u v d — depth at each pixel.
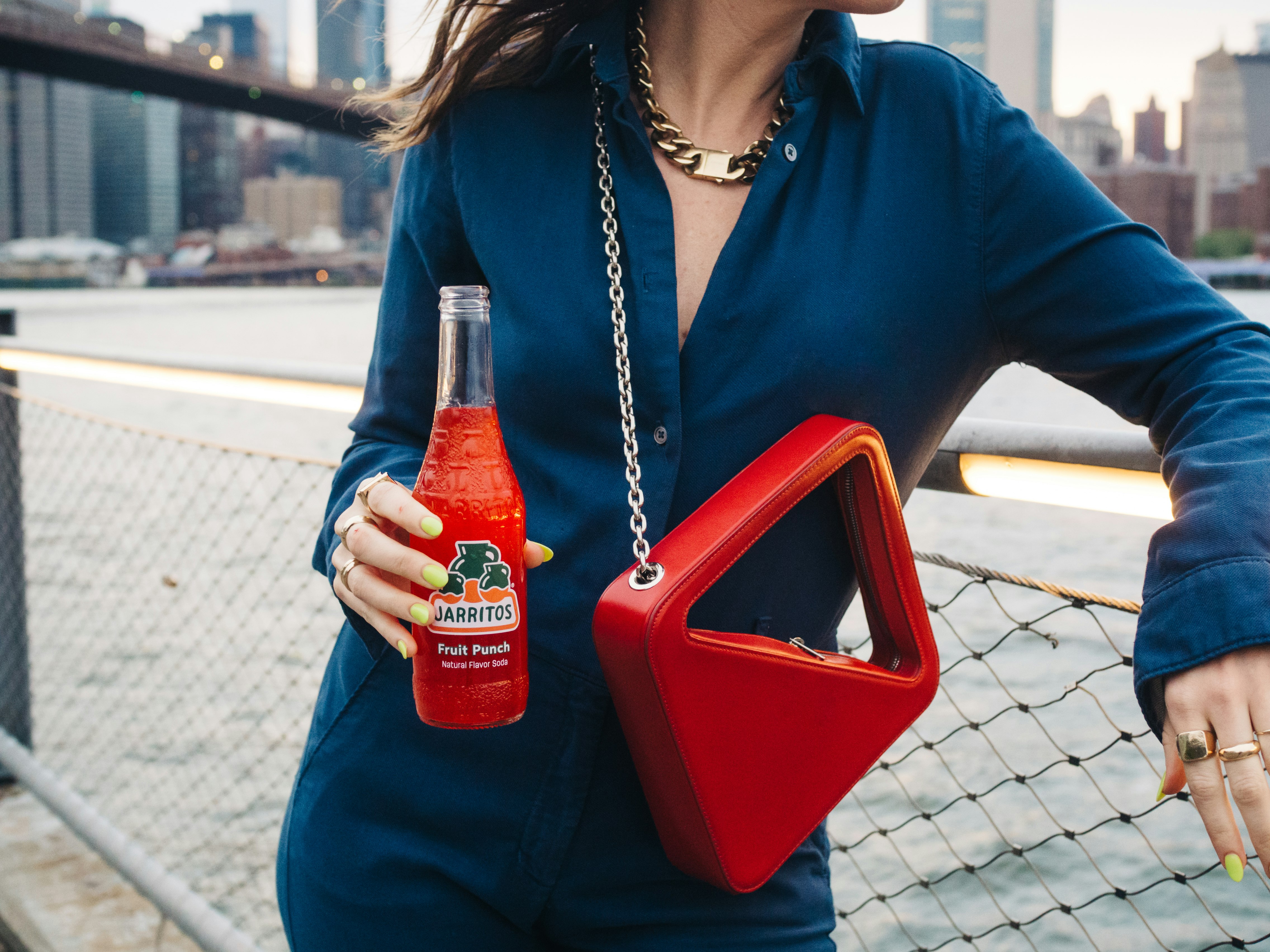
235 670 6.30
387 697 0.91
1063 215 0.79
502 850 0.87
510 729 0.86
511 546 0.74
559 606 0.85
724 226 0.84
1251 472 0.65
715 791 0.76
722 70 0.83
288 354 43.47
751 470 0.78
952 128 0.81
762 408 0.80
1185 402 0.73
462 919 0.88
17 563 2.68
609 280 0.84
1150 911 4.17
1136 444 0.94
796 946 0.87
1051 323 0.81
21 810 2.70
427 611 0.73
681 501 0.82
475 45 0.90
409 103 0.97
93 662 6.45
